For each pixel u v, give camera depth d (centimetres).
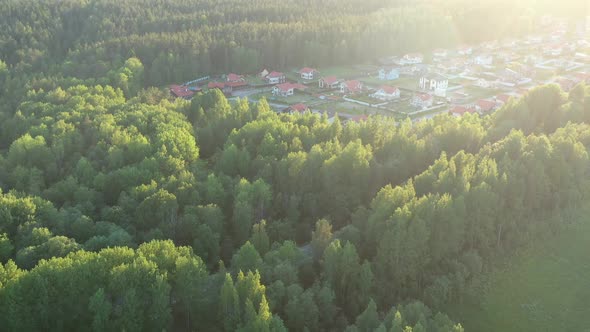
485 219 11581
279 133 16050
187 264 9250
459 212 11062
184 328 9350
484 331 10000
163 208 11925
